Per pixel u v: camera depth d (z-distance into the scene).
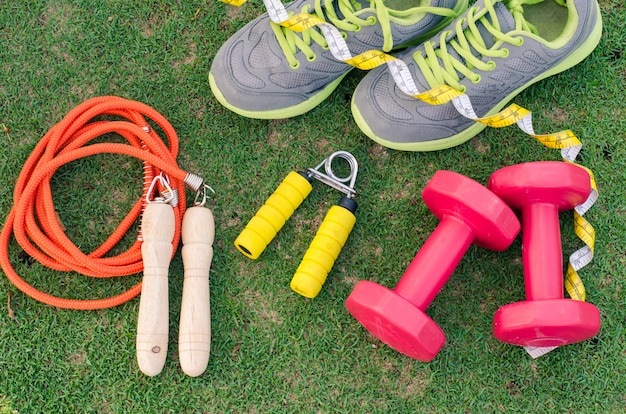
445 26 1.77
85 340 1.68
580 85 1.80
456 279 1.72
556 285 1.51
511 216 1.47
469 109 1.62
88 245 1.74
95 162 1.76
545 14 1.72
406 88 1.62
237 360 1.69
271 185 1.77
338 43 1.63
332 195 1.76
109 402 1.66
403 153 1.78
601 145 1.78
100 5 1.83
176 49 1.82
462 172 1.78
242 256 1.73
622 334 1.70
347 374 1.69
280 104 1.71
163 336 1.55
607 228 1.74
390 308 1.43
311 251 1.62
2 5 1.81
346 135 1.79
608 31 1.81
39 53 1.80
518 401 1.68
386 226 1.75
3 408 1.64
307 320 1.71
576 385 1.68
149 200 1.60
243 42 1.71
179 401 1.66
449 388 1.68
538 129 1.79
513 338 1.53
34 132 1.77
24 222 1.65
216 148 1.78
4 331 1.67
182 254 1.61
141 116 1.70
